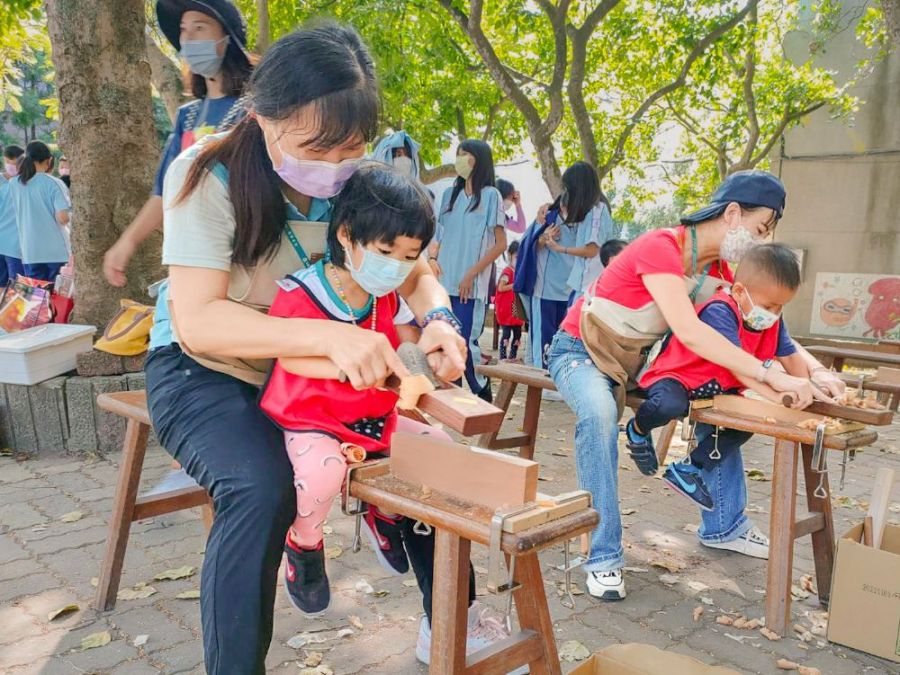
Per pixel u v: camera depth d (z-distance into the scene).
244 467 1.46
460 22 9.74
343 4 8.91
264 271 1.65
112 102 4.46
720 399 2.57
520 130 14.77
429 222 1.47
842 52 11.83
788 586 2.38
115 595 2.47
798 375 2.75
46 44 8.58
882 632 2.23
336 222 1.52
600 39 12.27
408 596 2.62
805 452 2.58
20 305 4.65
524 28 10.51
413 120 12.59
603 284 2.79
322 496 1.51
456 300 5.14
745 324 2.63
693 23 10.81
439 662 1.43
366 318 1.64
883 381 3.59
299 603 1.76
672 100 13.55
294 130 1.40
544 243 5.42
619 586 2.61
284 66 1.39
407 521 1.85
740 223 2.57
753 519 3.53
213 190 1.50
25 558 2.86
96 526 3.18
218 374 1.64
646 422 2.62
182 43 1.97
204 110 2.11
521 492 1.34
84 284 4.64
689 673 1.59
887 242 11.28
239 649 1.43
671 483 2.88
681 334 2.49
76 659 2.17
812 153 11.87
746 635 2.40
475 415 1.29
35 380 4.15
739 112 13.14
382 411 1.66
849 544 2.28
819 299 11.90
